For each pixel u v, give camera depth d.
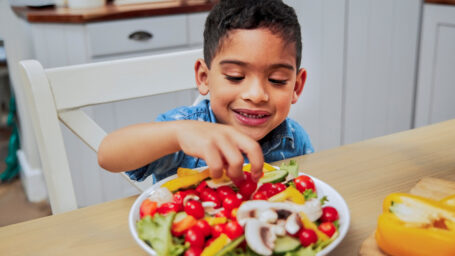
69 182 0.87
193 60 1.01
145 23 1.97
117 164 0.75
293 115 2.26
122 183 2.09
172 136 0.70
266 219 0.52
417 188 0.68
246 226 0.50
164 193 0.59
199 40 2.12
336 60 2.22
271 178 0.65
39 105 0.83
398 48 2.31
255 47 0.75
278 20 0.75
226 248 0.48
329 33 2.17
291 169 0.67
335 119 2.34
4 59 2.63
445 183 0.69
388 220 0.54
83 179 2.02
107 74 0.92
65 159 0.86
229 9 0.77
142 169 0.88
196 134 0.65
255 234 0.49
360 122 2.39
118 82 0.93
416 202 0.56
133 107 2.00
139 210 0.60
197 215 0.56
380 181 0.74
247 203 0.54
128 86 0.94
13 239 0.61
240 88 0.79
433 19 2.23
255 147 0.61
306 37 2.13
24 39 2.04
